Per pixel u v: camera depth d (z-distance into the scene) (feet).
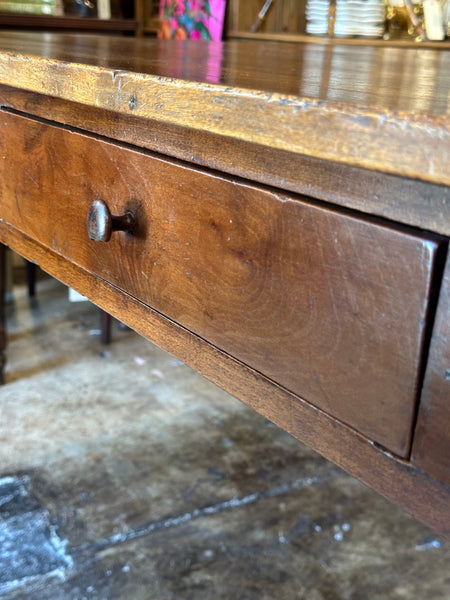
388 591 3.65
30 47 2.31
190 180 1.39
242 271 1.31
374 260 1.05
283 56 2.67
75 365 6.18
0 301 5.49
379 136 0.93
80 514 4.16
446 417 1.02
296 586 3.66
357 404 1.15
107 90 1.45
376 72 1.95
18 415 5.26
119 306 1.79
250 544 3.97
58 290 7.97
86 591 3.57
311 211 1.13
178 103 1.26
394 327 1.05
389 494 1.16
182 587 3.62
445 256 0.96
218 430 5.20
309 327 1.20
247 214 1.26
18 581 3.61
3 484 4.40
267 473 4.68
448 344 0.98
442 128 0.85
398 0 5.85
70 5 7.50
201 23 6.78
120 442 4.97
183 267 1.48
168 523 4.12
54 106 1.84
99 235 1.50
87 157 1.72
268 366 1.31
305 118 1.02
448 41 5.39
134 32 7.71
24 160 2.03
